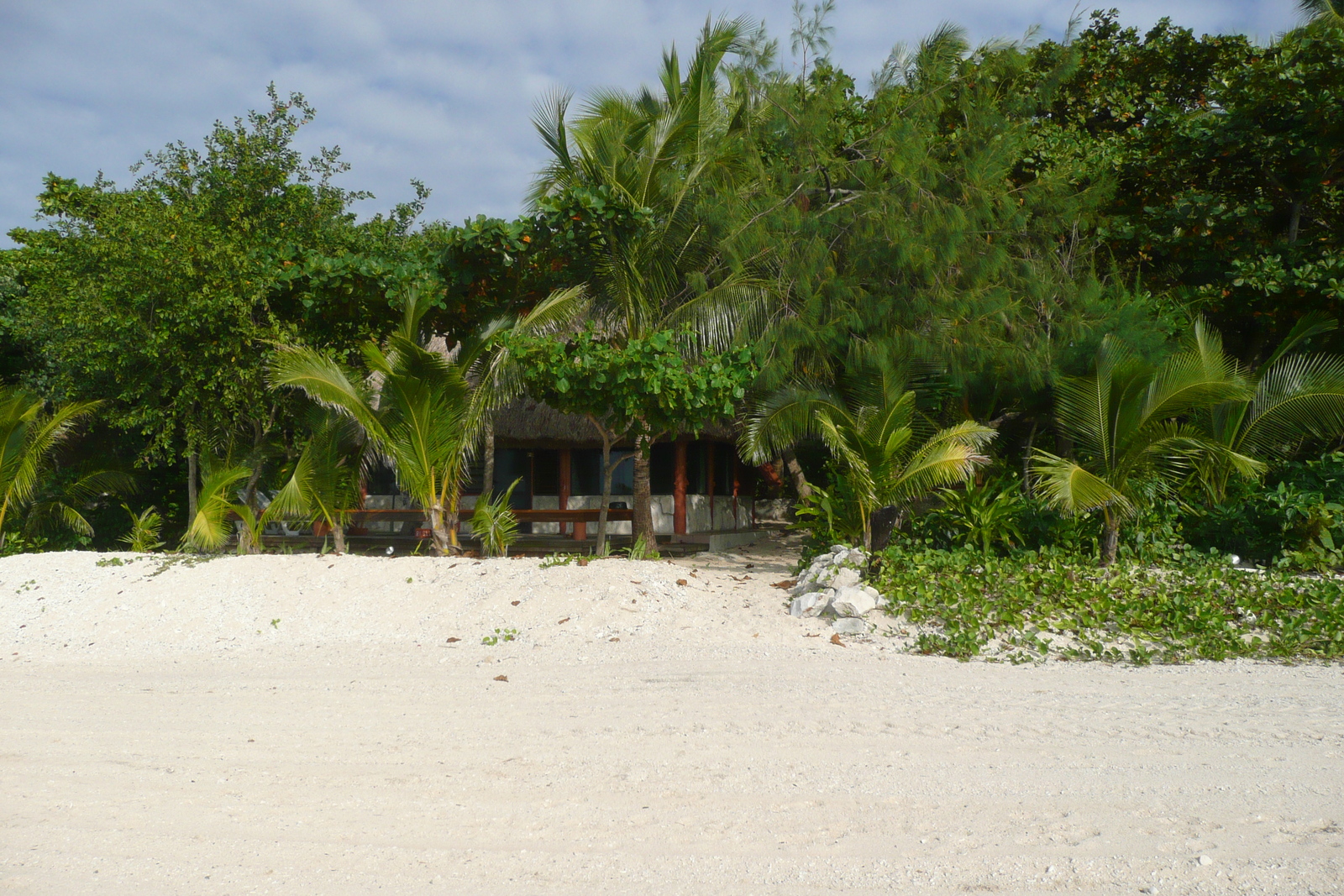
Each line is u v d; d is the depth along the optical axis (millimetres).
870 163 13430
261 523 12555
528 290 13484
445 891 3225
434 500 11773
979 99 13406
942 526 11758
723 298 12672
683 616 9125
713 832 3748
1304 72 13359
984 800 4105
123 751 4996
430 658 7867
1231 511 11633
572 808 4051
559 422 16484
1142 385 10609
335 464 12844
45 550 16641
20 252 19891
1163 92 17938
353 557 11047
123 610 9633
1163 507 11898
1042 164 15320
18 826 3869
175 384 14688
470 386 12273
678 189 13328
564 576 9953
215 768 4684
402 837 3725
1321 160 14047
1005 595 9094
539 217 12367
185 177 15141
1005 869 3371
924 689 6387
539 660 7656
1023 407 14281
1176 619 8305
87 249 14188
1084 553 11281
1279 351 12766
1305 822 3818
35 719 5750
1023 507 11719
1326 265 12914
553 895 3180
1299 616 8273
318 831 3795
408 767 4668
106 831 3812
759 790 4262
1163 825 3789
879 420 10617
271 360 12086
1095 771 4516
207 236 13836
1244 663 7312
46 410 17875
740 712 5730
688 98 14125
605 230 12672
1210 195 14484
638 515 14438
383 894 3197
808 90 13852
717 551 15805
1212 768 4562
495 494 18344
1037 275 12766
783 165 13438
